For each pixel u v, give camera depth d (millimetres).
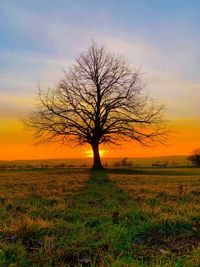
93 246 6477
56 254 5926
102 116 46688
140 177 27703
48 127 46250
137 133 46500
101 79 46406
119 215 9188
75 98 46500
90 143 47531
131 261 5641
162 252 6137
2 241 6543
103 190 16203
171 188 16859
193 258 5664
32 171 43125
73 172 38094
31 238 6801
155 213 9328
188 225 7984
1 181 23203
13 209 10195
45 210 10055
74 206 10914
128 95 46188
